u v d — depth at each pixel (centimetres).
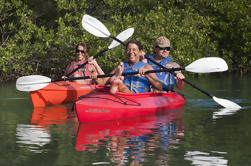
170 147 470
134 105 694
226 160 419
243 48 1977
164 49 824
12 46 1370
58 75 1694
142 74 713
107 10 1691
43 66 1655
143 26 1570
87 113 634
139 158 424
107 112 653
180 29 1642
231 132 555
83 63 973
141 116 703
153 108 727
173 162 411
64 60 1588
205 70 764
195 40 1755
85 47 1003
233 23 2025
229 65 2012
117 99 686
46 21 1708
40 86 813
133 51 724
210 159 421
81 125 616
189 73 1778
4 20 1557
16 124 626
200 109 781
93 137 525
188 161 414
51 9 1652
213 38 2081
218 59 768
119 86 719
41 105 862
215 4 1988
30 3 1593
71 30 1434
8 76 1590
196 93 1076
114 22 1609
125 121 653
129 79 739
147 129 579
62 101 913
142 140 506
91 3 1719
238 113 726
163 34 1577
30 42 1473
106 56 1449
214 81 1494
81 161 416
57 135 539
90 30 913
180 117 687
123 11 1728
